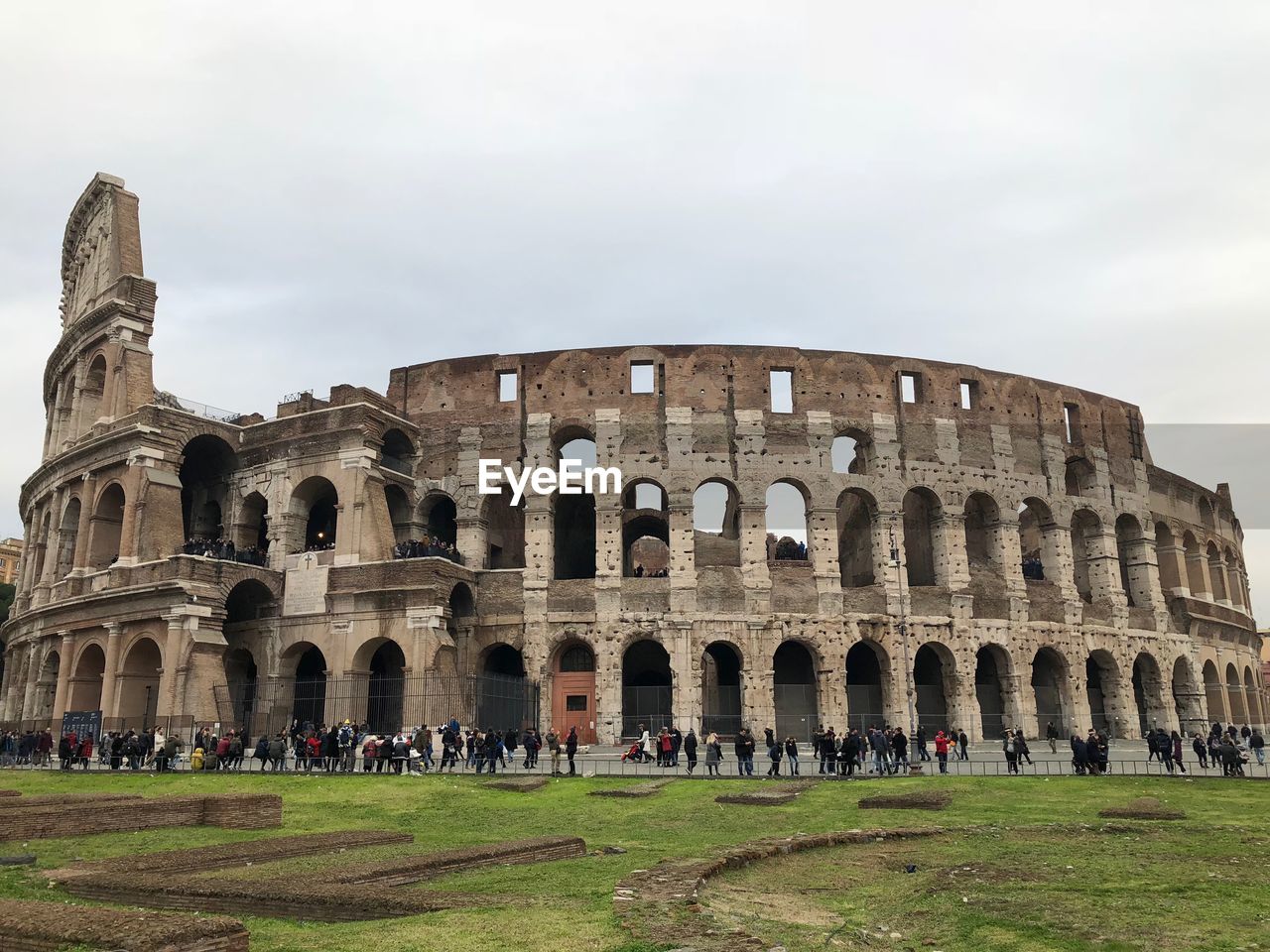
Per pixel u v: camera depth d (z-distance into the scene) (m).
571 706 64.56
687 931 13.96
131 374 70.56
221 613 61.53
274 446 68.62
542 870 20.27
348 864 19.67
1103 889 18.58
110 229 76.31
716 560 76.12
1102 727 74.06
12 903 13.35
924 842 24.67
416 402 72.00
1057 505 73.94
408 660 60.09
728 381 69.19
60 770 51.66
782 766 49.75
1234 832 26.47
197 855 20.44
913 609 67.19
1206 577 86.25
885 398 70.62
